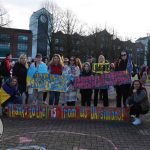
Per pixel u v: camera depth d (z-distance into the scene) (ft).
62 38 214.28
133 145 23.32
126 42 265.34
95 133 26.66
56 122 30.86
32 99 37.52
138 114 31.89
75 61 39.24
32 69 36.65
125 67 36.45
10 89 33.91
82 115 32.65
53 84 36.83
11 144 22.89
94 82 37.04
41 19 262.67
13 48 283.79
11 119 31.96
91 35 236.63
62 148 22.11
